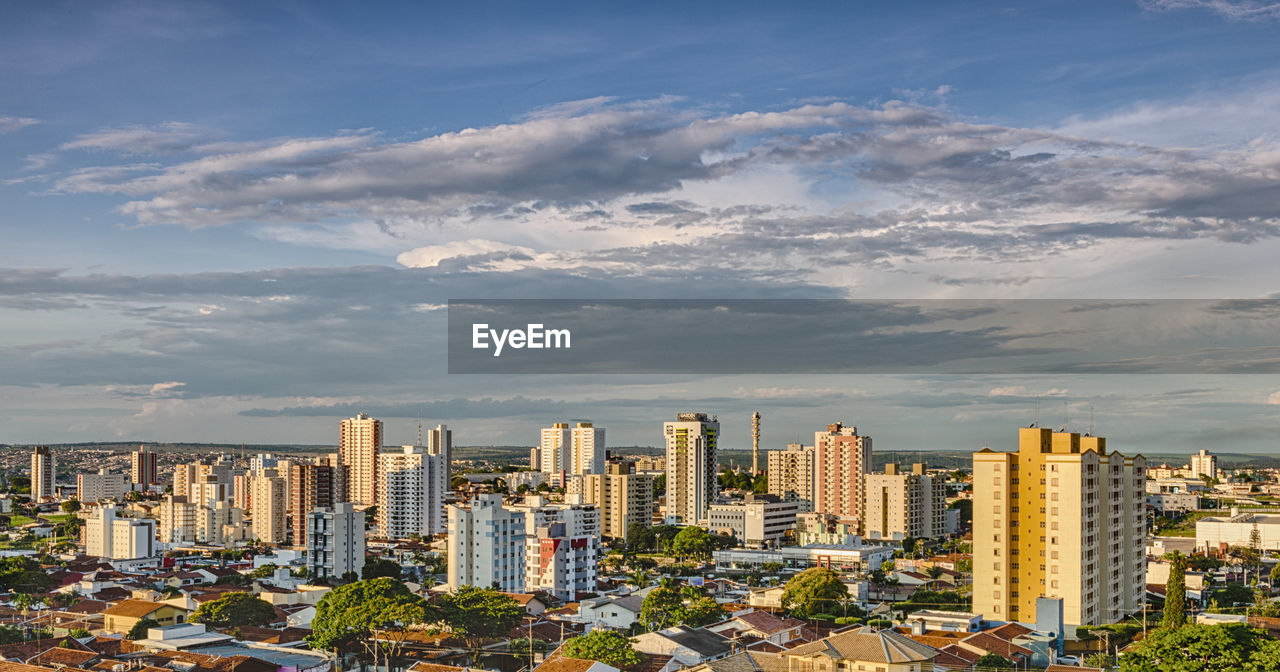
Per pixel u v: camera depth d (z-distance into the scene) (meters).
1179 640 183.00
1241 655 178.50
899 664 191.88
